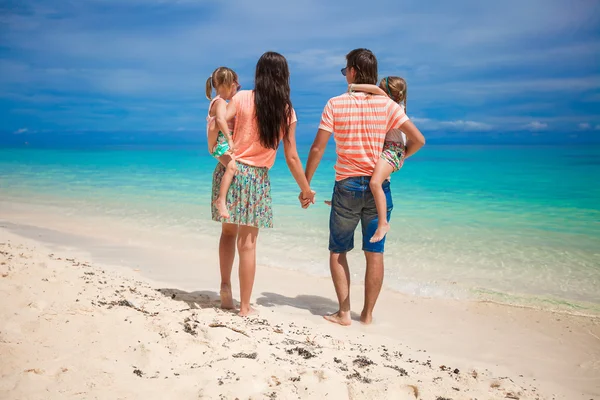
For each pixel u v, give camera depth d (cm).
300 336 340
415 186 1439
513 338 374
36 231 728
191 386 235
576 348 356
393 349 339
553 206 1027
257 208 370
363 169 386
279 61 360
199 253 624
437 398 252
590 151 4862
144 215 877
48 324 287
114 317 310
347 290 401
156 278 505
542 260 598
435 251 641
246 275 383
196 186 1295
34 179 1459
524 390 279
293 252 630
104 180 1448
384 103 380
